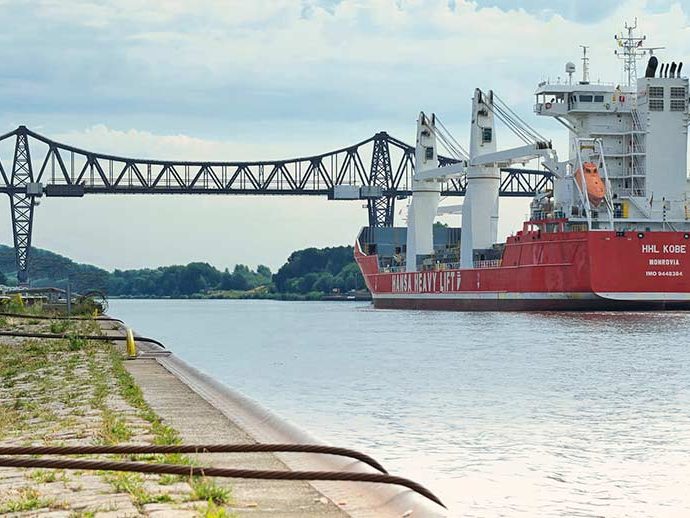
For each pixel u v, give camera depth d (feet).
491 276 544.62
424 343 342.85
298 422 153.69
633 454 123.44
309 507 66.49
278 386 212.02
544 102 493.77
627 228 470.80
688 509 94.89
